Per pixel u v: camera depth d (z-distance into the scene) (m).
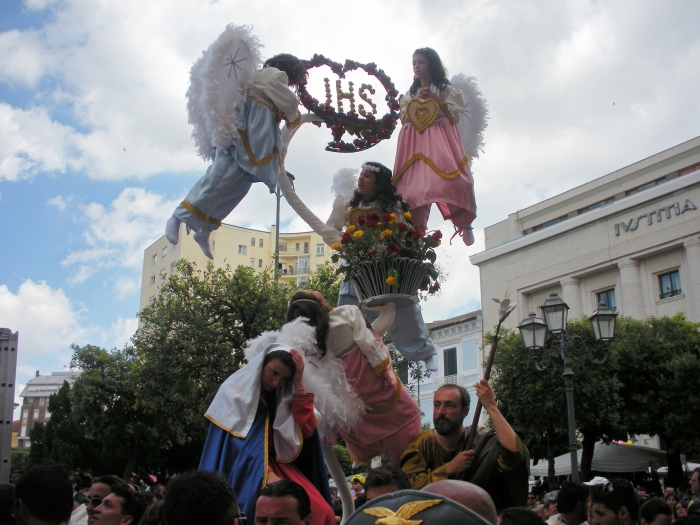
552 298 12.53
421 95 5.89
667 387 24.64
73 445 33.44
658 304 34.09
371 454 4.76
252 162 4.80
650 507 6.14
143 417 30.14
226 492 2.67
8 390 7.52
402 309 5.50
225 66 4.79
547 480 25.78
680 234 33.25
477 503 2.10
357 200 5.59
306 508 2.91
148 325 24.77
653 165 38.50
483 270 42.41
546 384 23.52
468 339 40.78
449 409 4.12
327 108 5.83
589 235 37.09
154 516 3.22
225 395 4.00
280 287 25.48
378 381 4.59
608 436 25.64
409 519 1.79
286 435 3.85
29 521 3.32
